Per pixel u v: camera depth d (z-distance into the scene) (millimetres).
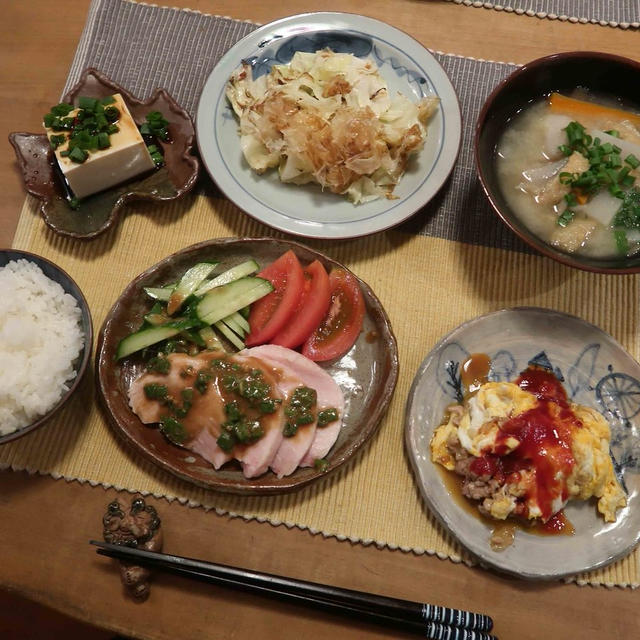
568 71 482
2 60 548
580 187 466
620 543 436
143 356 468
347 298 473
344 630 430
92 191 497
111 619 429
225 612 432
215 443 436
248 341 473
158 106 518
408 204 489
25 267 462
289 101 493
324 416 446
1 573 435
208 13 563
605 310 499
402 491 455
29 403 434
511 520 439
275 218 483
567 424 443
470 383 468
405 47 524
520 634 431
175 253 474
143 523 423
